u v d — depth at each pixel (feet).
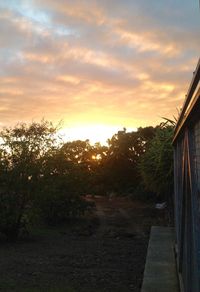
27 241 51.72
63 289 28.89
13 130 58.08
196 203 16.48
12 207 52.75
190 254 20.06
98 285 30.81
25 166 54.24
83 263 38.50
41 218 63.72
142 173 71.00
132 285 30.99
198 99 12.34
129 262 39.19
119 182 152.76
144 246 48.47
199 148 14.98
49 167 57.00
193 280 18.33
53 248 46.78
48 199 58.23
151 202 113.80
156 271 31.63
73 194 69.92
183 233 25.52
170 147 62.54
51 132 64.95
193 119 16.33
